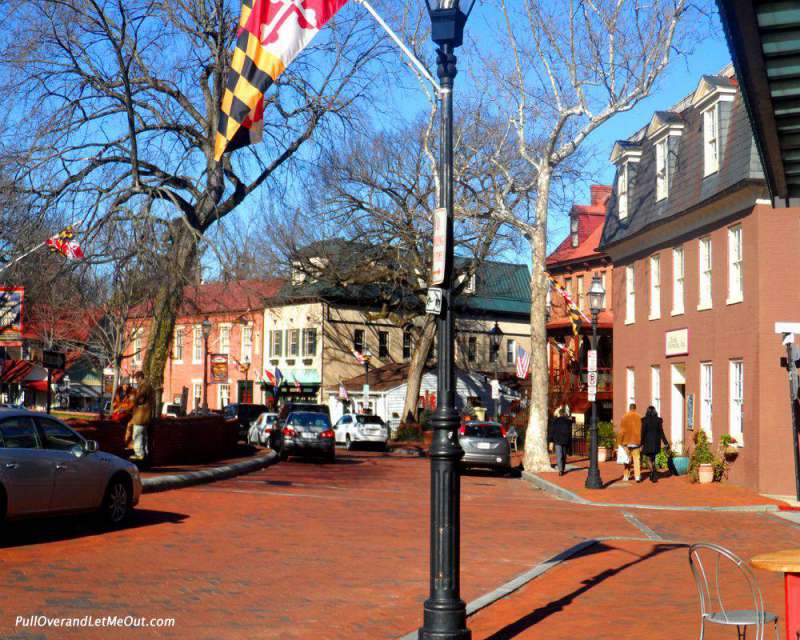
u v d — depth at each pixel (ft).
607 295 155.84
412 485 79.66
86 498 42.73
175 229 81.56
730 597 32.91
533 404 97.60
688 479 83.51
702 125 89.76
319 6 48.57
